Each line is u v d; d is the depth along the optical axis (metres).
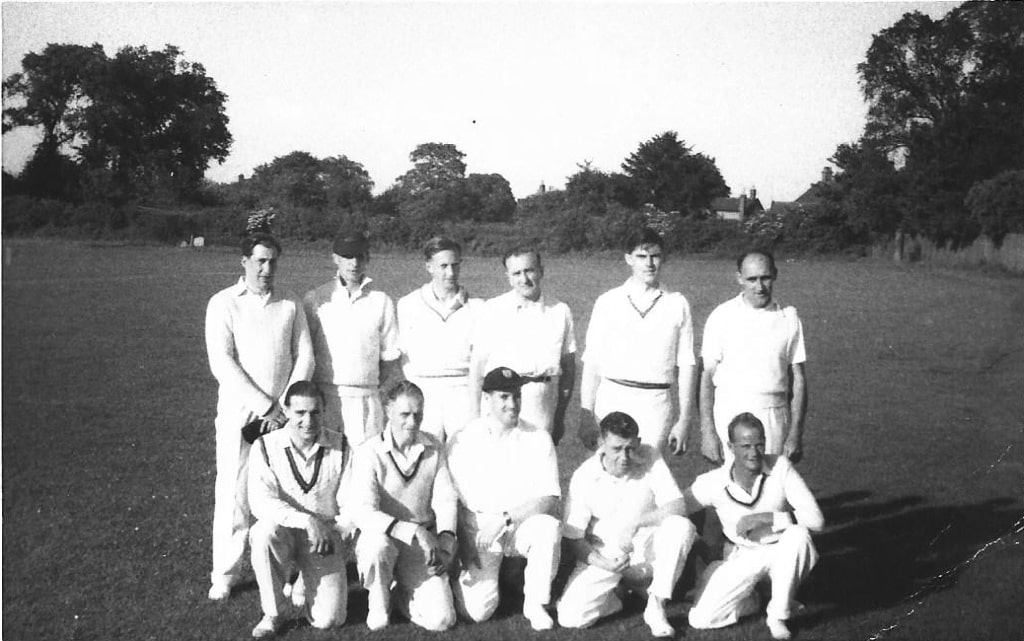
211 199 24.78
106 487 5.90
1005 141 16.83
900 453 6.99
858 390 9.23
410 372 5.07
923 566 4.91
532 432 4.43
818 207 22.78
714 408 4.88
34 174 22.45
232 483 4.54
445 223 25.25
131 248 22.25
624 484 4.32
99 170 22.83
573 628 4.14
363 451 4.22
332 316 4.89
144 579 4.57
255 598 4.40
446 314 5.02
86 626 4.08
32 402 8.14
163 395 8.57
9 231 21.69
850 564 4.98
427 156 25.83
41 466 6.31
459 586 4.27
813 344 12.00
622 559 4.16
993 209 17.34
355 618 4.22
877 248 21.30
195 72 22.97
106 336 11.80
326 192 25.44
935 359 10.88
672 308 4.81
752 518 4.22
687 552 4.11
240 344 4.64
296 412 4.14
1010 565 4.82
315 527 4.00
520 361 4.80
